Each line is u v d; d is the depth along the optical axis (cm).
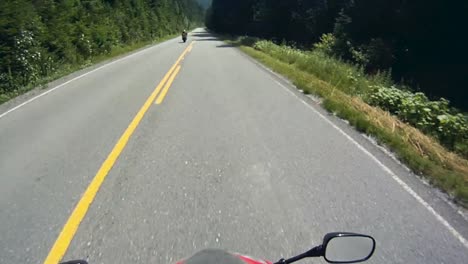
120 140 672
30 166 558
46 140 686
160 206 427
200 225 386
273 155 590
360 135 700
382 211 415
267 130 727
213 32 10325
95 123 793
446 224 390
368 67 2506
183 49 3159
